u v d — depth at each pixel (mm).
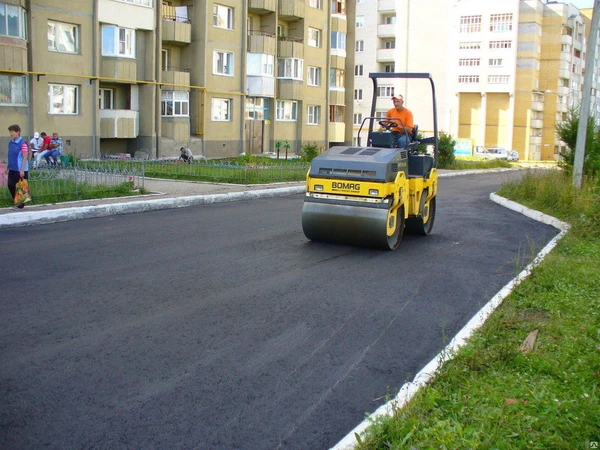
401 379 5367
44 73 28016
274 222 13531
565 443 4027
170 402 4734
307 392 5027
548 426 4297
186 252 9977
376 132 11617
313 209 10523
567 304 7480
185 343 5945
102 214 13859
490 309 7285
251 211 15445
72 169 17203
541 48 81812
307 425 4492
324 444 4246
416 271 9367
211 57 37000
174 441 4191
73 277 8133
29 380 5004
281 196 19969
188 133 35844
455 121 78688
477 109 79062
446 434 4176
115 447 4090
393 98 12078
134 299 7262
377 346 6137
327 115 47375
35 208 13359
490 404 4707
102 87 32438
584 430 4180
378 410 4625
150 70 33438
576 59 86500
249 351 5832
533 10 76938
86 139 30406
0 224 11812
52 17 28469
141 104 33688
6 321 6332
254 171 22891
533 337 6219
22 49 26844
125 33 31875
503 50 76188
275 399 4875
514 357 5637
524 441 4102
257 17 41688
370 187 10273
